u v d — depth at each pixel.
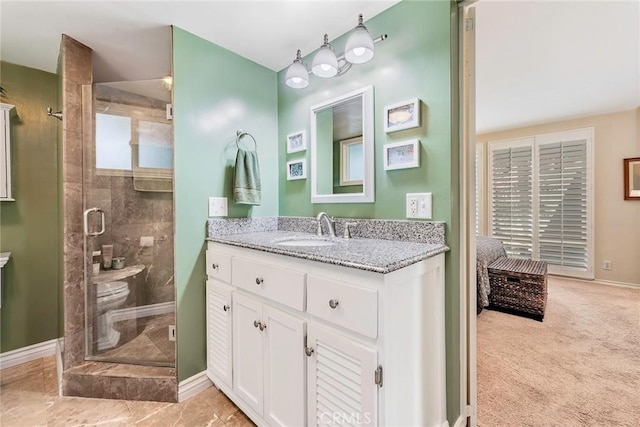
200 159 1.74
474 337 1.38
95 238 1.87
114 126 1.88
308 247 1.27
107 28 1.65
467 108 1.36
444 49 1.28
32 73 2.10
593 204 3.71
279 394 1.24
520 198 4.20
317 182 1.88
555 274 3.96
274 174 2.15
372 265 0.91
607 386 1.66
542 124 4.02
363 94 1.58
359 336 0.95
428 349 1.15
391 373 0.93
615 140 3.57
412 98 1.39
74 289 1.77
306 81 1.77
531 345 2.14
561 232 3.91
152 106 1.81
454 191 1.29
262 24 1.62
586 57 2.26
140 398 1.62
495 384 1.69
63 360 1.76
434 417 1.20
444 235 1.28
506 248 4.32
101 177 1.89
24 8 1.46
